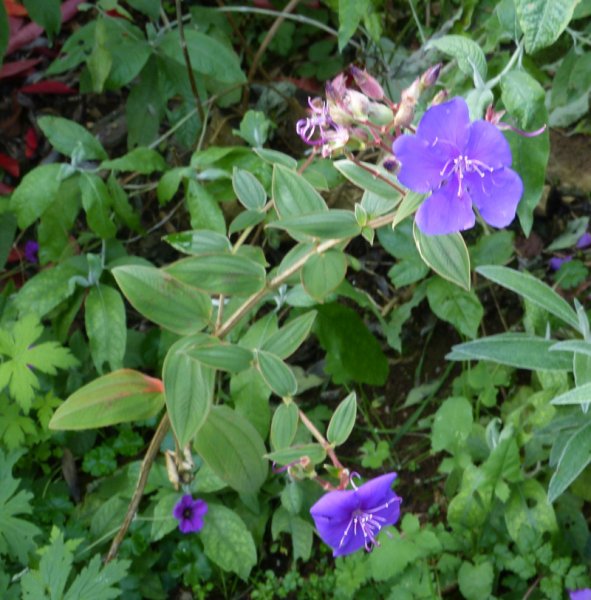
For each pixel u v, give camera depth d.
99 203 0.86
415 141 0.45
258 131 0.88
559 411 0.80
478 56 0.60
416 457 0.91
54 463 0.91
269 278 0.68
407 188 0.47
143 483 0.71
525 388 0.89
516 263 1.01
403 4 1.11
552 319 0.86
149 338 0.94
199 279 0.58
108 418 0.62
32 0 0.94
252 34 1.18
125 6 1.19
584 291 0.98
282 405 0.61
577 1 0.50
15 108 1.16
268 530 0.87
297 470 0.60
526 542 0.76
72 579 0.80
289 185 0.58
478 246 0.96
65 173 0.86
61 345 0.91
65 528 0.82
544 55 0.93
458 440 0.83
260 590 0.82
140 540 0.81
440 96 0.50
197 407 0.59
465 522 0.79
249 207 0.68
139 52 0.95
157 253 1.06
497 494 0.77
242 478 0.67
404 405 0.94
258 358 0.59
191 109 1.03
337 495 0.54
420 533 0.77
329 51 1.16
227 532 0.80
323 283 0.57
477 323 0.89
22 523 0.74
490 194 0.46
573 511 0.81
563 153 1.04
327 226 0.54
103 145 1.14
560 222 1.03
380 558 0.76
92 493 0.86
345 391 0.95
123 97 1.18
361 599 0.79
